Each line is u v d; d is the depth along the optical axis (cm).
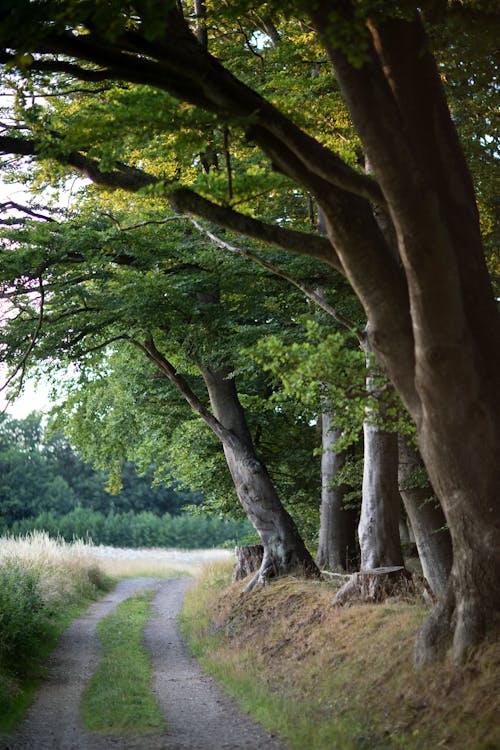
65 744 854
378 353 836
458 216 833
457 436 798
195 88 791
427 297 720
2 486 7988
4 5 673
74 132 854
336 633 1211
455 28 897
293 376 909
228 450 2016
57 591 2145
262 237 881
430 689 844
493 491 811
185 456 2675
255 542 2986
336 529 2145
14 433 9112
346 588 1345
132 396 2494
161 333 1909
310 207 1722
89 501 8644
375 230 806
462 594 858
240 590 1900
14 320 1745
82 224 1677
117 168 1595
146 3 681
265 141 802
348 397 942
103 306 1738
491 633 833
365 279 809
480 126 1465
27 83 1012
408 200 686
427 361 758
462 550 848
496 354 803
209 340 1784
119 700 1078
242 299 1764
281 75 1405
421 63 848
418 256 701
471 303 809
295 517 2752
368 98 680
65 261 1659
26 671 1266
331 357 904
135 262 1728
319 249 873
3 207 1642
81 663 1412
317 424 2441
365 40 652
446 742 739
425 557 1741
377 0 739
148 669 1362
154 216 1645
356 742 800
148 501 8912
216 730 929
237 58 1612
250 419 2377
